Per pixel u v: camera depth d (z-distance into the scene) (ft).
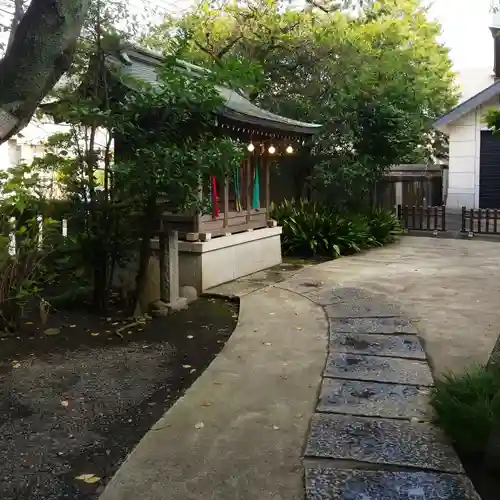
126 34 20.39
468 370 13.89
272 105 40.29
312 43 41.14
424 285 25.29
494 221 43.42
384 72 43.78
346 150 40.14
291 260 34.12
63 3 7.56
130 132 18.58
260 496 8.81
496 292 23.70
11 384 14.25
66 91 19.79
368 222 40.68
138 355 16.55
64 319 20.24
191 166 18.25
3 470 10.03
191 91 18.29
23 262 19.03
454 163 49.70
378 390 13.14
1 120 7.57
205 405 12.40
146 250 20.59
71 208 20.38
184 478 9.36
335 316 19.90
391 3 49.26
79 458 10.52
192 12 41.37
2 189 19.36
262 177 31.42
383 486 9.04
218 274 25.85
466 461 10.09
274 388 13.38
